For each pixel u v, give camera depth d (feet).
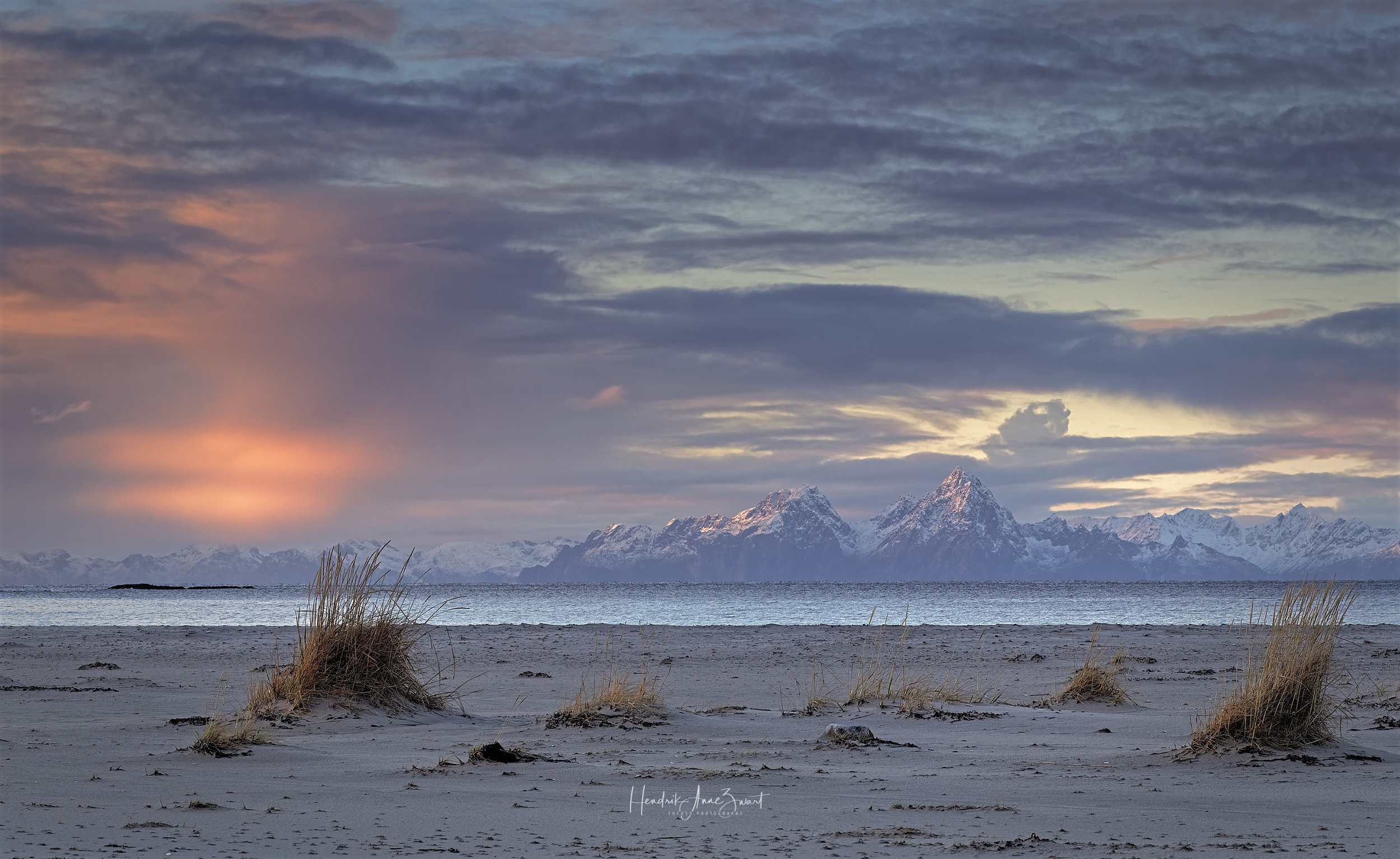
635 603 471.62
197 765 47.91
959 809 38.86
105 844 31.76
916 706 70.33
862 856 31.40
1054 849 32.42
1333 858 31.27
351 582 68.08
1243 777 45.91
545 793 41.65
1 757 49.39
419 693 67.77
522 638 149.28
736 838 33.83
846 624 238.07
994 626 193.67
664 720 63.52
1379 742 56.08
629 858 30.76
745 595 645.51
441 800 40.24
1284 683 53.21
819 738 56.85
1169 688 85.97
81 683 86.33
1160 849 32.48
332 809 38.22
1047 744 56.39
